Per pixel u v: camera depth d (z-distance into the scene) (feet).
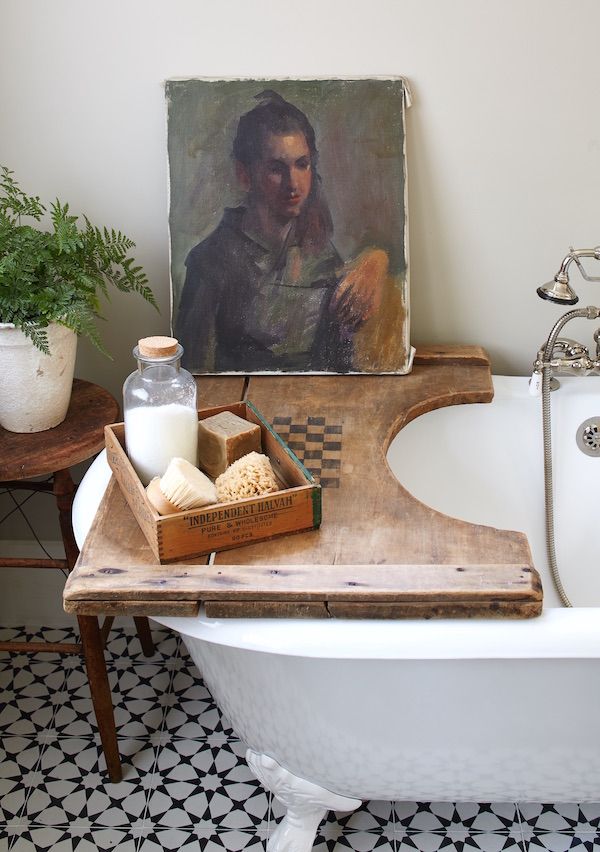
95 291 6.32
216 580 4.38
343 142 6.04
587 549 6.63
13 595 7.66
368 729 4.94
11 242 5.40
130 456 4.94
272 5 5.88
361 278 6.16
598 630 4.34
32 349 5.47
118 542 4.66
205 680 5.61
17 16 5.94
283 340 6.25
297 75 6.03
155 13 5.93
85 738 6.67
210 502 4.53
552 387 6.47
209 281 6.20
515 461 6.54
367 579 4.39
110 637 7.57
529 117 6.10
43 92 6.15
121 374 6.96
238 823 6.07
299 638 4.34
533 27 5.87
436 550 4.60
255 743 5.46
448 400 6.11
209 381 6.23
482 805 6.22
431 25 5.89
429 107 6.11
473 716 4.80
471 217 6.39
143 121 6.21
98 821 6.08
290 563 4.50
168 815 6.12
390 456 6.26
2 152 6.32
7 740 6.64
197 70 6.07
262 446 5.16
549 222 6.38
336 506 4.95
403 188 6.07
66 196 6.44
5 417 5.74
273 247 6.16
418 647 4.32
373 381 6.23
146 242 6.54
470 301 6.64
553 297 5.86
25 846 5.91
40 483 6.32
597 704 4.71
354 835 5.99
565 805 6.21
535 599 4.33
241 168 6.08
